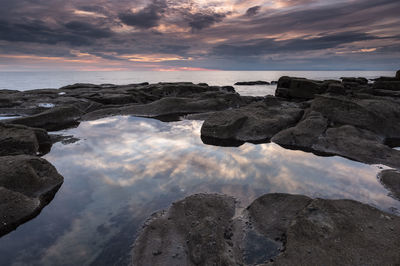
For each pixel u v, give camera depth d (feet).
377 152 28.27
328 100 41.27
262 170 25.23
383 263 11.21
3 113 56.80
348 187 21.33
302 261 11.78
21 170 20.51
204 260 12.32
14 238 15.19
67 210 18.20
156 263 12.60
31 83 250.37
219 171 24.97
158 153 30.66
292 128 36.83
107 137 38.24
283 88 85.05
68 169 25.63
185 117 55.01
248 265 12.48
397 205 18.38
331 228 13.52
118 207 18.42
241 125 40.06
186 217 16.30
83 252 13.78
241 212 17.40
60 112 50.08
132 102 69.46
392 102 44.24
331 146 31.63
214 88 90.12
